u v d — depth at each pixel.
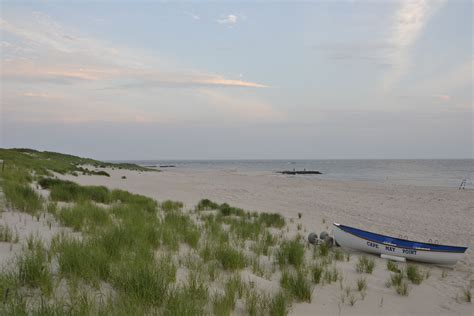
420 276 7.87
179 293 4.27
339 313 5.12
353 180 48.84
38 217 8.06
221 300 4.45
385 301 5.90
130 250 5.93
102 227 7.79
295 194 27.27
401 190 31.50
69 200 12.66
